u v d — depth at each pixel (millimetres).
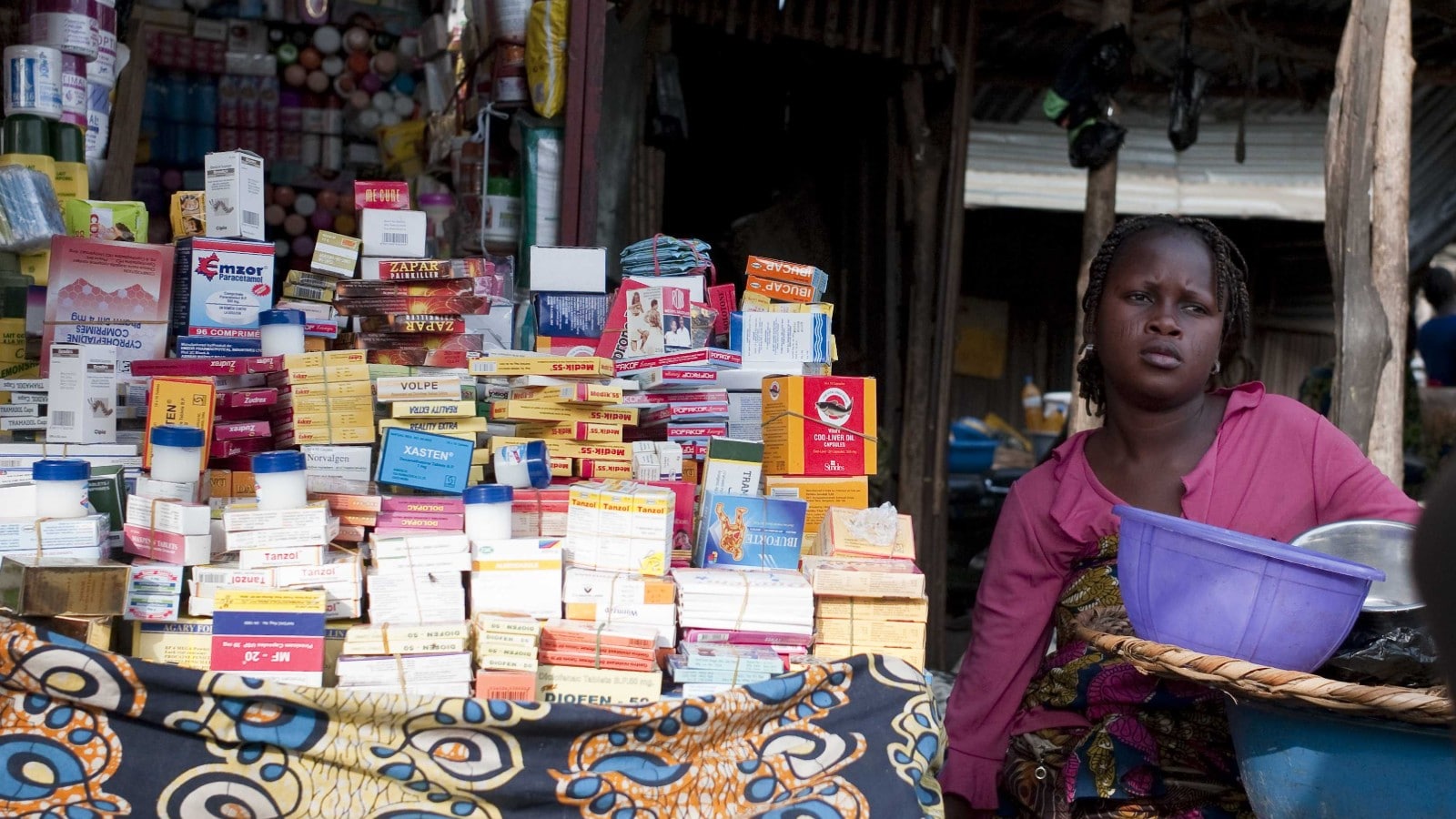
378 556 2008
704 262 2865
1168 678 1875
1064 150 9008
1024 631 2318
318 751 1780
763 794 1935
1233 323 2363
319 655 1875
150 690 1752
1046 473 2357
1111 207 4965
